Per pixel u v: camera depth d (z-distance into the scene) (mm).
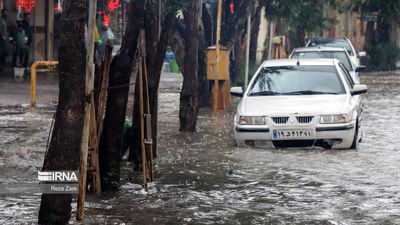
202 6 35312
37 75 47812
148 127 15859
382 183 16391
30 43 49312
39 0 53812
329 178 17016
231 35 36031
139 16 15156
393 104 37375
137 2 15117
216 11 40625
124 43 15320
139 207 13750
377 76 68312
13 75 46062
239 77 43406
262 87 23891
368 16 80875
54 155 11766
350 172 17797
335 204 14250
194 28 25516
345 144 21719
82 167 12062
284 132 21672
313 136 21562
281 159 19844
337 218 13070
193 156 20328
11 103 31625
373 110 34188
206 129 26656
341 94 23172
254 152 21188
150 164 16188
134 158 18469
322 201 14516
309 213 13461
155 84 18000
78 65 11547
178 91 44156
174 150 21406
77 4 11492
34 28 53781
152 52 17906
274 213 13453
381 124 28594
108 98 15305
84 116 11781
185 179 16828
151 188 15680
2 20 46094
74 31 11500
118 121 15258
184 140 23625
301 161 19484
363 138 24469
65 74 11562
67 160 11781
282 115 21734
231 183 16391
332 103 22234
